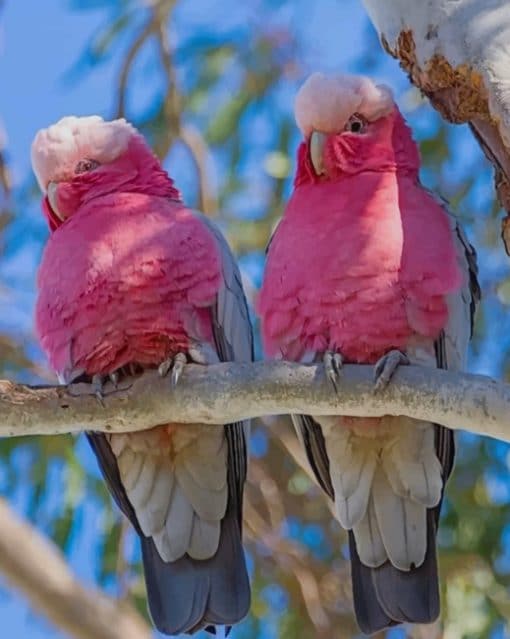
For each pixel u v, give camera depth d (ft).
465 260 32.68
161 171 35.09
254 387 28.27
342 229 31.27
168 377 29.04
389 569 30.96
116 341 31.45
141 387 28.81
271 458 45.55
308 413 28.63
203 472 31.63
